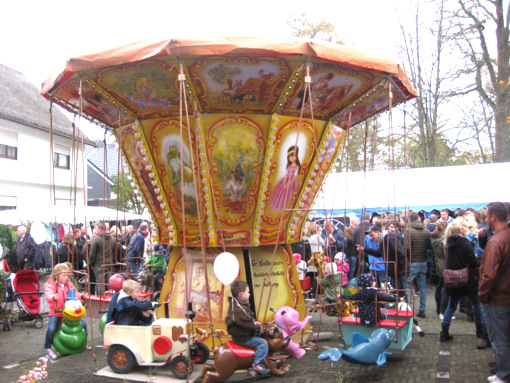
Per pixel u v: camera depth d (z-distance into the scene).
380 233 9.34
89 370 5.85
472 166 15.24
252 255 6.88
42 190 23.80
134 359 5.53
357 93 6.45
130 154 7.08
